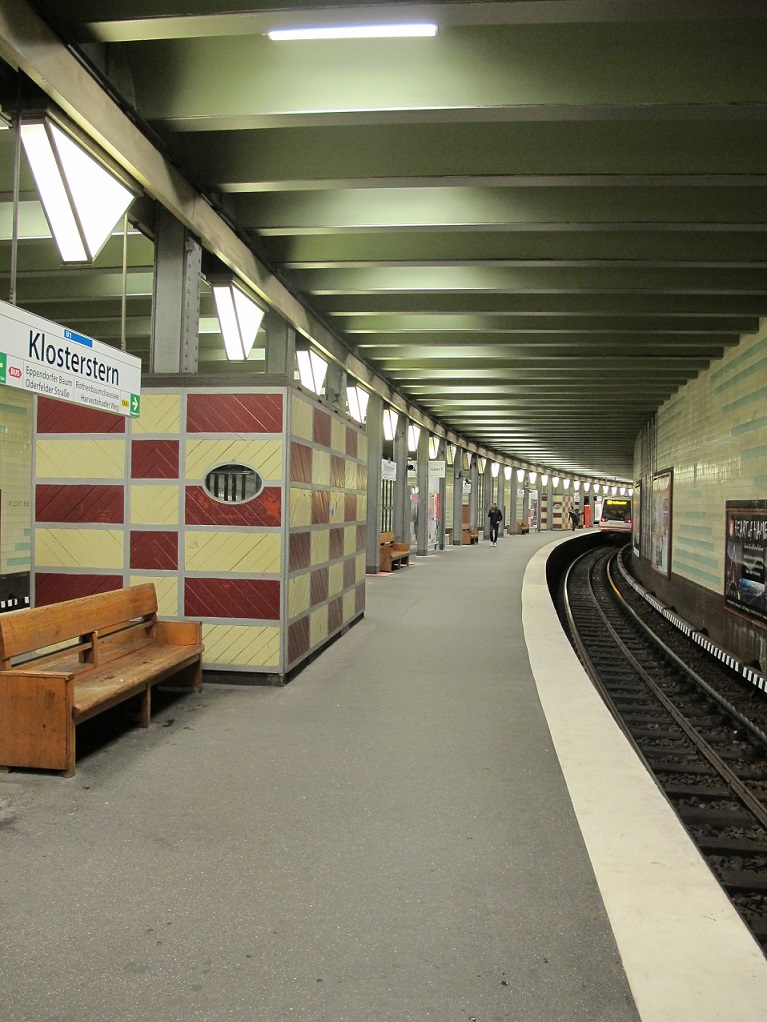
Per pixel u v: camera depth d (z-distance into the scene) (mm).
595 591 24500
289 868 3133
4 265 8961
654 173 5844
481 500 34938
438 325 11195
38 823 3541
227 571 6219
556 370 14852
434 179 6082
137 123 5281
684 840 3270
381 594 13023
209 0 4273
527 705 5777
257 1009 2250
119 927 2682
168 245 6652
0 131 5680
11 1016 2203
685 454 14805
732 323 10227
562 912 2803
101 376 4816
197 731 4992
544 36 4969
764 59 4836
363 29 4387
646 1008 2164
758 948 2473
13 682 4129
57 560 6363
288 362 9734
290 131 6211
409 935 2646
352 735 4961
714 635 11852
